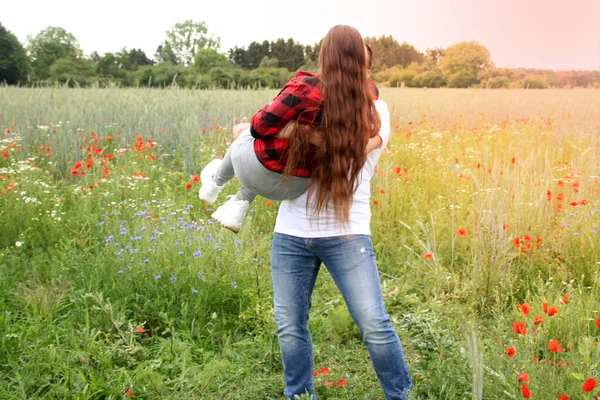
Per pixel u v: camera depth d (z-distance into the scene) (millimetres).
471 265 4285
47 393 2807
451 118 12914
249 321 3695
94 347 3168
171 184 7039
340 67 2240
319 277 4602
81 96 12062
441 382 2719
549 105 14047
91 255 4352
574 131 9430
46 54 65938
